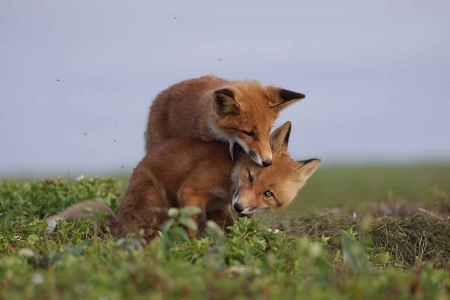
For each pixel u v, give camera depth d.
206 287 7.73
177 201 13.05
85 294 7.39
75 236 11.75
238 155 13.23
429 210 16.48
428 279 8.92
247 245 9.79
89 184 16.64
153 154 13.31
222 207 13.60
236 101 13.40
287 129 13.60
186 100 14.83
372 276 9.03
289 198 13.16
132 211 13.01
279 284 8.24
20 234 12.54
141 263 8.38
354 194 24.16
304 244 8.97
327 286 8.17
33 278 7.95
